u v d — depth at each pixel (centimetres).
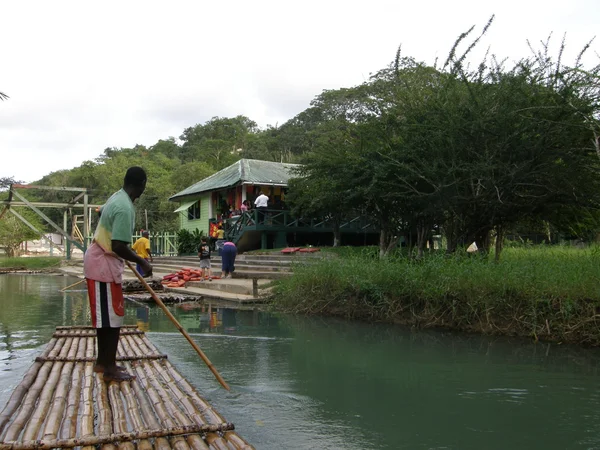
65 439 311
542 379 535
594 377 542
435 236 1669
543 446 367
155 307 1107
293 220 2141
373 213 1352
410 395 481
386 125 1208
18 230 3734
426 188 1149
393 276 905
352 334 782
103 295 460
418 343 716
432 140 1052
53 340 624
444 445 369
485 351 666
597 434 389
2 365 575
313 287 1016
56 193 4853
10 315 984
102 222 463
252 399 465
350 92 3338
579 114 914
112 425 347
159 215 3841
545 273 778
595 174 957
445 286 822
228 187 2262
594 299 703
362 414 430
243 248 2220
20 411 373
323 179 1462
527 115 945
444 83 1149
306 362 606
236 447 316
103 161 5403
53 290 1573
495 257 1064
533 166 966
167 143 7256
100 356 468
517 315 765
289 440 375
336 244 1955
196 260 2058
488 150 992
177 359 615
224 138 6819
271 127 6838
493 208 1058
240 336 767
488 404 458
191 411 375
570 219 1177
